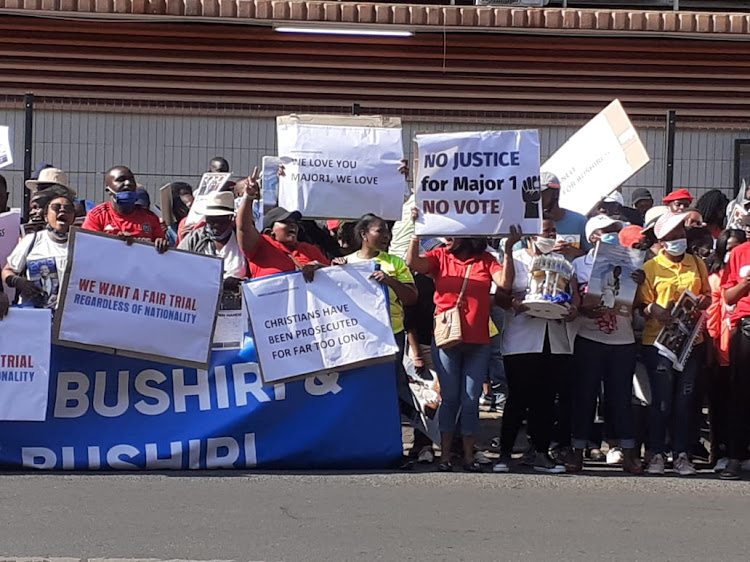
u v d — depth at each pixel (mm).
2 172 12516
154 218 8812
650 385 8391
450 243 8320
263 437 8062
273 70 13984
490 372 10109
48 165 10633
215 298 8023
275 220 8320
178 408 8016
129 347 7887
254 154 12750
